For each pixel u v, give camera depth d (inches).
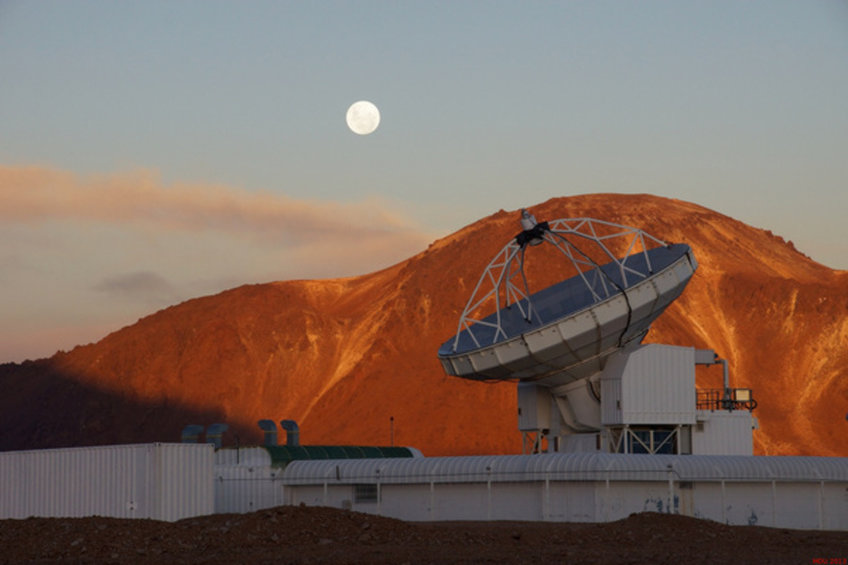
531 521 3565.5
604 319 3786.9
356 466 3946.9
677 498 3496.6
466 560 2348.7
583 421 4131.4
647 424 4099.4
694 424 4124.0
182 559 2386.8
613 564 2290.8
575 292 4082.2
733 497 3521.2
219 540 2593.5
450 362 4050.2
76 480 3361.2
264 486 4114.2
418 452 4889.3
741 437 4313.5
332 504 3969.0
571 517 3538.4
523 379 4087.1
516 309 4158.5
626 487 3501.5
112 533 2586.1
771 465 3538.4
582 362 3998.5
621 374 4023.1
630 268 3976.4
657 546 2605.8
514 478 3636.8
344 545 2596.0
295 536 2650.1
